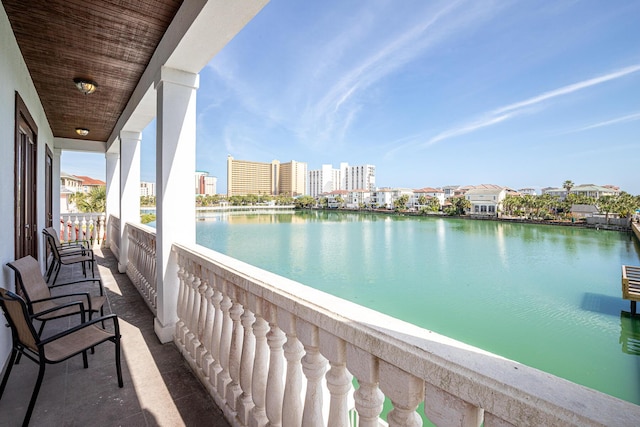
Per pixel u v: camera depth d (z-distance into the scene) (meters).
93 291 4.68
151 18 2.72
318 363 1.16
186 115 3.14
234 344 1.79
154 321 3.26
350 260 13.50
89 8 2.59
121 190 5.89
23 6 2.55
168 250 3.02
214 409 1.98
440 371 0.70
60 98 4.76
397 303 8.92
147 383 2.27
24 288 2.48
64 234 8.98
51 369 2.44
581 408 0.52
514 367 0.66
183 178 3.12
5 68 2.62
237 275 1.67
